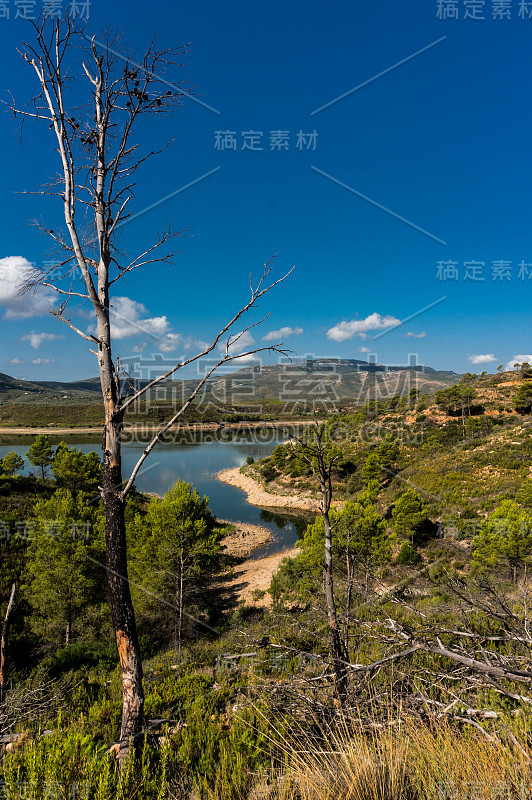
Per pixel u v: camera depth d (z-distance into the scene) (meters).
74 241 4.58
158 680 7.67
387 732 2.94
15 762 3.95
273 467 58.56
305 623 5.89
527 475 31.16
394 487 37.59
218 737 4.55
